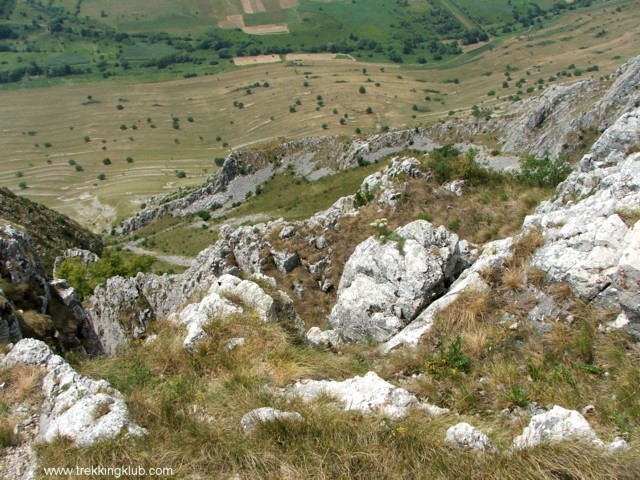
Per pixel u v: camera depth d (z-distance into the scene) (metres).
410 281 15.32
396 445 7.21
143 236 120.75
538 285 11.33
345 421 7.80
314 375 10.30
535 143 80.62
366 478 6.84
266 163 122.81
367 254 17.36
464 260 16.38
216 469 7.27
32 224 67.69
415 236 16.81
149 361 10.92
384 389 8.66
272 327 11.45
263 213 100.25
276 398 8.90
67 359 17.19
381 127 198.75
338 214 32.84
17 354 10.59
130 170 190.75
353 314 15.92
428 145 100.81
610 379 8.77
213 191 126.50
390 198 28.83
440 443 7.16
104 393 9.21
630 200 11.59
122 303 33.75
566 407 8.39
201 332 11.18
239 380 9.52
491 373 9.73
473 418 8.45
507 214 23.19
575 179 17.73
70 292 25.42
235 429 8.02
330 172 110.25
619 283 9.84
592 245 11.00
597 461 6.39
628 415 7.80
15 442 8.59
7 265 22.02
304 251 29.56
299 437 7.57
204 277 31.66
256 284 13.09
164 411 8.60
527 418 8.37
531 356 9.96
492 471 6.57
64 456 7.65
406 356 11.02
